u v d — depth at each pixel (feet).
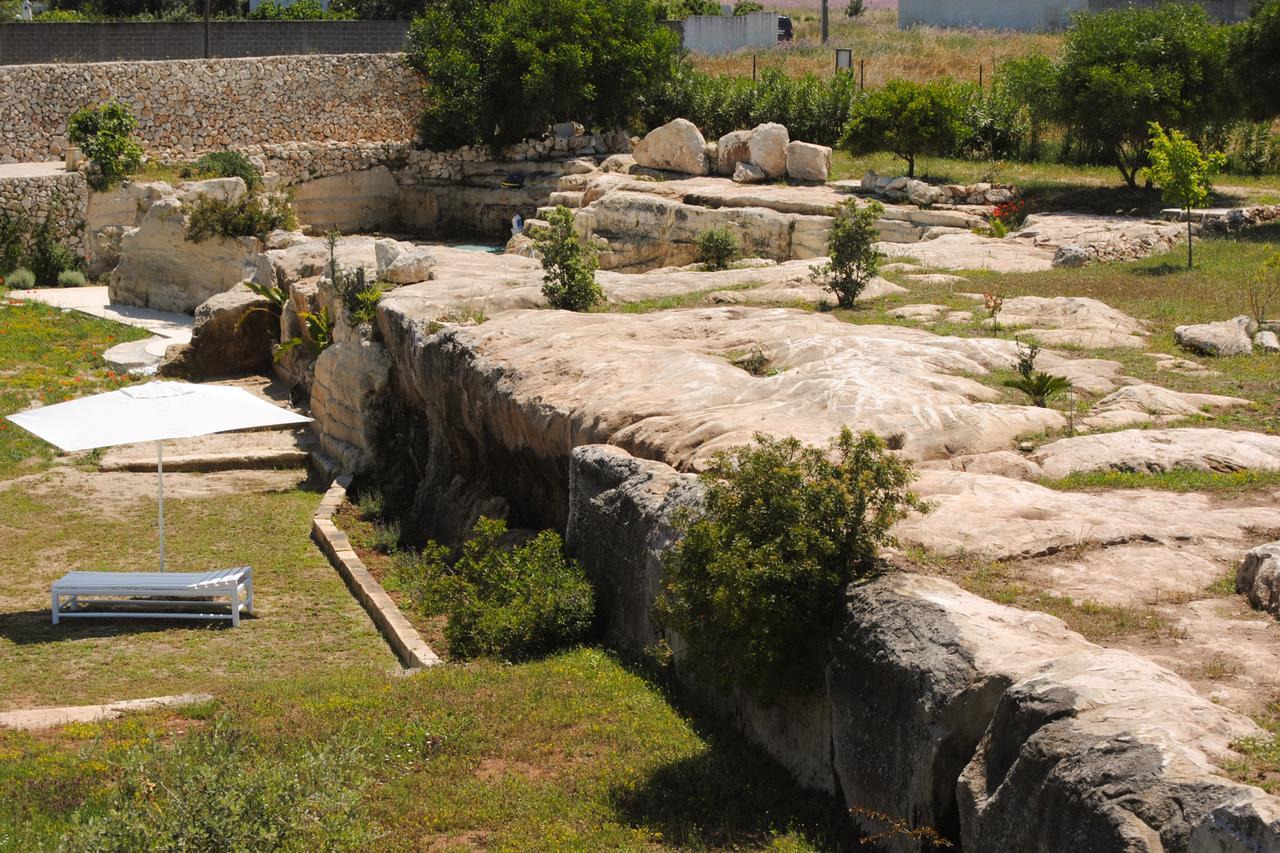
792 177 104.01
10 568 50.24
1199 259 70.54
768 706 27.81
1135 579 27.91
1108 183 95.45
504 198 124.67
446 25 129.29
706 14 187.62
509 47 123.13
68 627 44.32
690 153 109.60
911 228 90.02
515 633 37.09
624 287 66.69
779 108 121.19
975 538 29.68
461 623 39.19
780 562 26.50
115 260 114.11
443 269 71.92
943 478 34.35
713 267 77.82
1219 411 42.11
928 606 24.40
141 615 45.29
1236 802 16.51
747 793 26.89
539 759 29.37
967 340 49.49
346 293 67.87
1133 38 90.27
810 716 26.91
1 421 69.62
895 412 39.78
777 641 26.43
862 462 27.84
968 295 62.18
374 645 42.75
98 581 45.03
